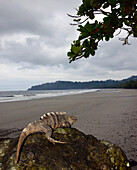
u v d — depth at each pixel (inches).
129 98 908.6
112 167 102.7
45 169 92.4
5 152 107.9
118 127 293.6
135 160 161.5
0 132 285.3
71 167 95.0
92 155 106.6
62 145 112.6
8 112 505.4
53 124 131.0
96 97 1088.2
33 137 116.6
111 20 52.7
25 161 96.7
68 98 1063.0
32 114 467.2
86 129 289.9
